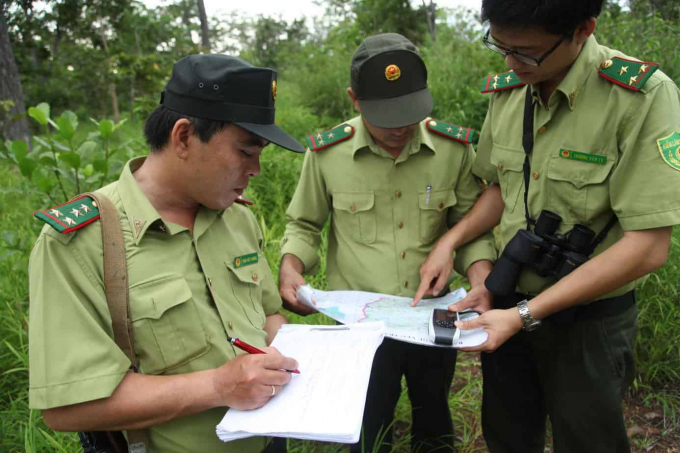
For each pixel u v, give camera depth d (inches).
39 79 678.5
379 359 82.0
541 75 59.3
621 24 198.5
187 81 47.1
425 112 72.5
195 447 51.1
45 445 83.4
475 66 246.7
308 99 402.6
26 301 126.3
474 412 107.5
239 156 48.8
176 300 48.5
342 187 81.5
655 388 110.9
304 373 52.5
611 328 66.3
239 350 52.8
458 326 63.0
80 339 44.5
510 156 70.5
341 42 499.2
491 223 79.3
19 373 110.0
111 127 132.2
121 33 569.9
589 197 62.3
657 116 57.1
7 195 226.1
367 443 84.0
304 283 79.4
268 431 44.8
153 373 48.8
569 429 70.1
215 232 55.7
